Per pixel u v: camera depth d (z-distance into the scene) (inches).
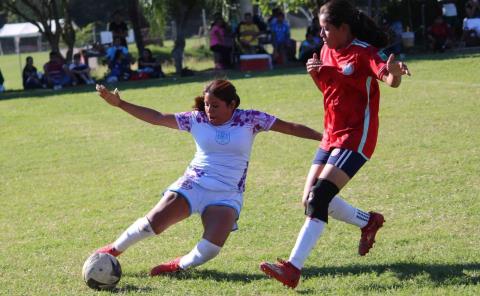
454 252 429.1
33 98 1464.1
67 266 443.8
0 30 3809.1
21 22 3969.0
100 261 387.9
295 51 1956.2
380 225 430.6
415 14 2130.9
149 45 3024.1
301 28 4136.3
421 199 562.3
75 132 1024.2
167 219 404.2
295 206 571.2
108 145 911.0
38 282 411.2
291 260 373.1
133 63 2166.6
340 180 381.7
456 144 760.3
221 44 1889.8
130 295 378.6
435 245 446.6
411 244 453.7
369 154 388.8
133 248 477.1
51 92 1585.9
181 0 1911.9
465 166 660.1
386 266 411.8
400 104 1056.8
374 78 385.7
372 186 613.9
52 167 802.2
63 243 502.9
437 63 1546.5
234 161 407.8
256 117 411.5
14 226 565.0
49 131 1047.6
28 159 853.8
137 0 2080.5
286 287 384.5
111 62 1784.0
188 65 2208.4
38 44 4244.6
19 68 2891.2
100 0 3900.1
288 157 764.6
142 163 793.6
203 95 414.9
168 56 2694.4
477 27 1910.7
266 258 441.4
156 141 917.2
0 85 1743.4
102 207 610.5
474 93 1115.9
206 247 398.0
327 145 399.2
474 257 418.0
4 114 1245.7
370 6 1939.0
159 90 1439.5
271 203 583.5
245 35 1873.8
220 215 401.1
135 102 1290.6
